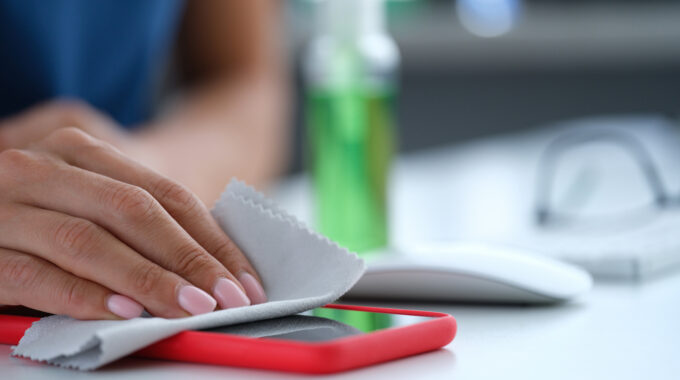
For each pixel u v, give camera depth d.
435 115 3.23
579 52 3.10
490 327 0.67
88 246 0.62
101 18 1.05
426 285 0.73
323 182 0.81
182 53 1.25
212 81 1.21
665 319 0.68
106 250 0.62
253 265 0.65
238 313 0.60
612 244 0.83
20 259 0.63
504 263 0.72
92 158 0.67
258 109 1.13
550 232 0.93
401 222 1.11
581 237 0.87
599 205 1.08
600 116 3.20
